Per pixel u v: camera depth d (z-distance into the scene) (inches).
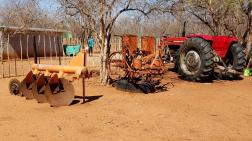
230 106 288.8
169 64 547.2
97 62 701.3
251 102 303.9
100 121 245.1
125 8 378.3
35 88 305.4
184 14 568.4
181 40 466.3
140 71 355.9
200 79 406.0
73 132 221.3
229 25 643.5
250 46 504.1
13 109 281.7
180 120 247.3
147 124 237.8
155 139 208.5
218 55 431.8
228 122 243.1
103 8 370.9
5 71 570.3
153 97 324.2
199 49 399.9
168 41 488.1
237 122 243.4
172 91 354.6
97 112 269.9
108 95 335.3
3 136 213.9
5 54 896.9
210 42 424.5
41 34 990.4
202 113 266.2
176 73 477.7
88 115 261.1
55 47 1019.3
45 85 297.1
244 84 399.9
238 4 503.5
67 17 434.0
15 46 934.4
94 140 206.8
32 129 227.6
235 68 445.1
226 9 566.9
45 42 1034.7
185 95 332.5
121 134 217.5
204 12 606.2
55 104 290.7
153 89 352.2
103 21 376.5
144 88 343.3
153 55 372.5
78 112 270.7
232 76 427.2
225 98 319.3
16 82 339.9
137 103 299.0
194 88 371.9
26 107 289.3
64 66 308.3
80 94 341.1
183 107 284.2
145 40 426.6
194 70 411.5
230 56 453.4
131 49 384.2
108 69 393.4
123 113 266.2
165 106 287.6
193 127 231.5
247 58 499.5
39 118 253.6
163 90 360.8
